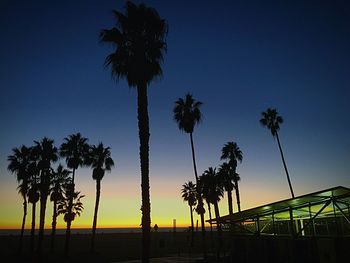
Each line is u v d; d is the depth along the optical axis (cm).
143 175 1564
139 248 5816
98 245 6819
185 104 3766
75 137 4419
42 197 4050
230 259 2425
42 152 4281
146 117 1659
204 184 5138
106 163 4491
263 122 4825
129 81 1798
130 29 1831
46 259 3712
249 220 2386
